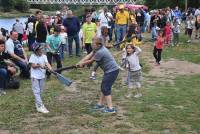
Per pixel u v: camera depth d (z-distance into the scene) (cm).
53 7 10356
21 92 1265
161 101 1171
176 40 2530
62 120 991
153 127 943
